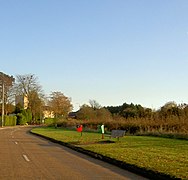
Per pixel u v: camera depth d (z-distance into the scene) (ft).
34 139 118.52
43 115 363.35
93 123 195.52
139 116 171.94
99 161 58.85
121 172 46.96
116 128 155.43
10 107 329.31
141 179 41.65
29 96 321.52
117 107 296.51
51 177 41.27
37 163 54.44
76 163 55.72
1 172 44.80
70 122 239.50
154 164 49.65
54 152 73.87
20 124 319.06
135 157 58.03
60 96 349.82
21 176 41.70
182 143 85.81
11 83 306.96
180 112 146.20
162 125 132.57
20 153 70.03
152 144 83.56
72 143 93.09
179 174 41.50
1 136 136.77
